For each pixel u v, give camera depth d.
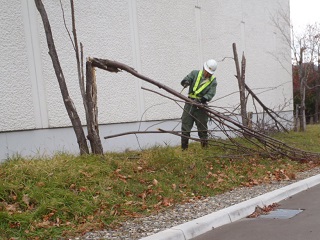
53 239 4.50
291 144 12.54
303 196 7.10
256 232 5.00
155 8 10.80
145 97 10.45
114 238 4.59
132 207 5.71
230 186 7.64
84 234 4.71
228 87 14.13
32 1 7.77
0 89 7.19
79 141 7.20
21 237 4.42
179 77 11.63
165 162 7.85
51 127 8.08
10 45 7.37
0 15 7.21
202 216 5.53
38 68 7.87
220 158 9.08
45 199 5.25
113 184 6.20
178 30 11.62
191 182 7.39
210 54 13.12
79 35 8.76
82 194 5.61
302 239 4.60
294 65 25.94
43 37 7.97
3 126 7.20
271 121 16.52
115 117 9.57
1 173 5.72
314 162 10.49
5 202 5.05
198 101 8.98
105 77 9.34
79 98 8.73
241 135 10.08
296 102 29.84
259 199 6.43
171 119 11.30
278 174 8.73
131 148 9.94
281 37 19.38
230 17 14.40
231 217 5.63
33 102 7.76
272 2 18.38
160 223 5.20
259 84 16.84
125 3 9.89
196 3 12.41
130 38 10.02
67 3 8.51
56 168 6.14
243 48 15.38
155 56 10.80
